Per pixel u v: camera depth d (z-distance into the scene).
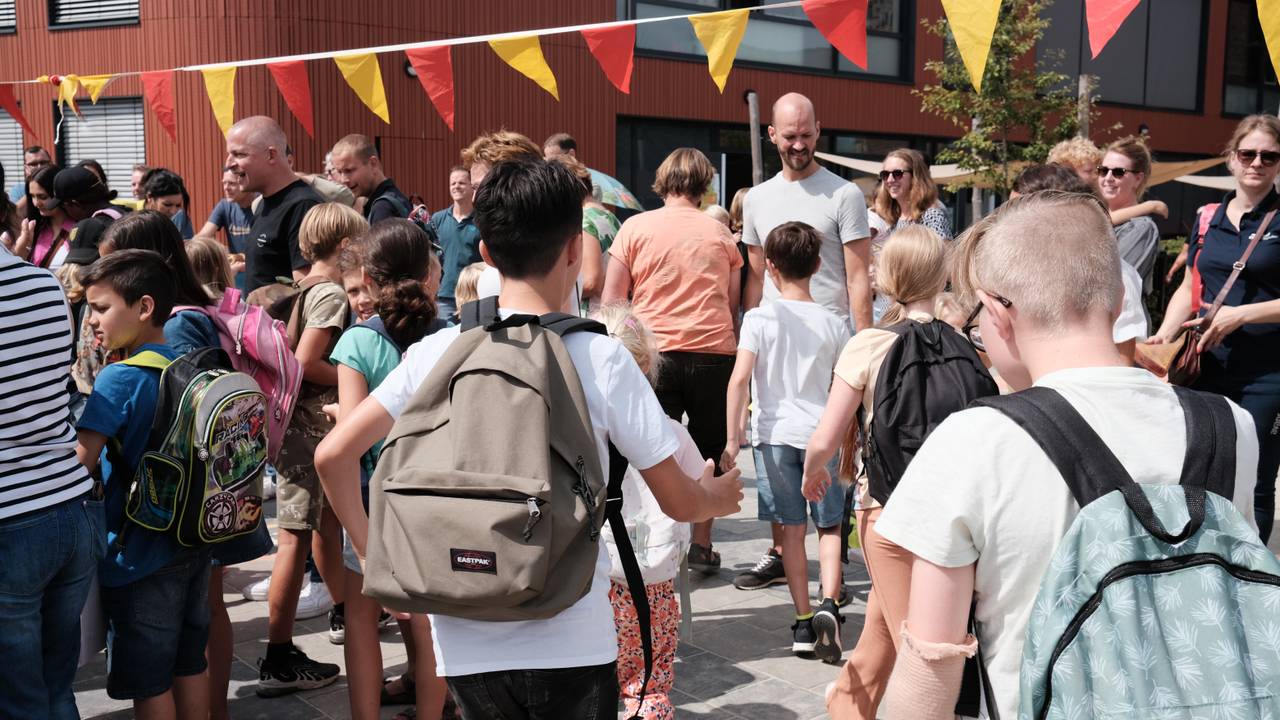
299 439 3.65
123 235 3.14
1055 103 13.09
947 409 2.73
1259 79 21.77
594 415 1.78
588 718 1.78
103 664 4.06
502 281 1.88
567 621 1.74
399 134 13.06
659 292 4.82
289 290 3.90
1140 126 19.56
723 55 3.92
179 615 2.88
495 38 4.46
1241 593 1.26
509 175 1.84
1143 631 1.23
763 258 5.22
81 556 2.47
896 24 16.67
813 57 15.88
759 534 5.82
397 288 3.01
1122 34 19.27
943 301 3.04
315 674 3.80
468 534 1.59
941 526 1.37
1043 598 1.29
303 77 4.91
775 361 4.15
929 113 17.03
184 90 12.73
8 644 2.31
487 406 1.67
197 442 2.75
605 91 14.21
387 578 1.67
